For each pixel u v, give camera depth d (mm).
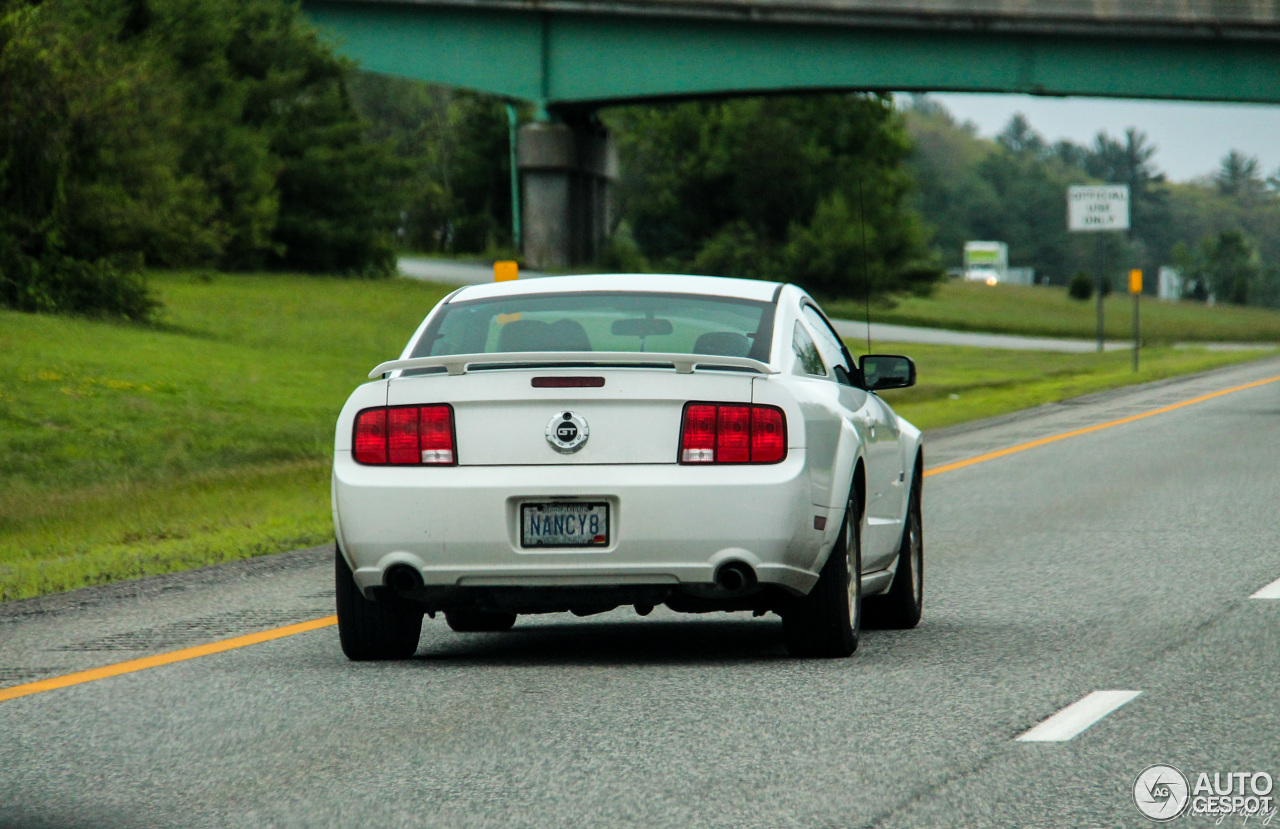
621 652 17375
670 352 16188
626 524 14797
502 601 15289
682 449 14906
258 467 44281
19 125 80188
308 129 131000
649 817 10336
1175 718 13039
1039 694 14102
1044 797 10703
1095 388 78875
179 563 27016
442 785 11312
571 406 14961
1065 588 21438
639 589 15070
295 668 16406
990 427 57625
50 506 35688
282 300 105125
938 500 34406
